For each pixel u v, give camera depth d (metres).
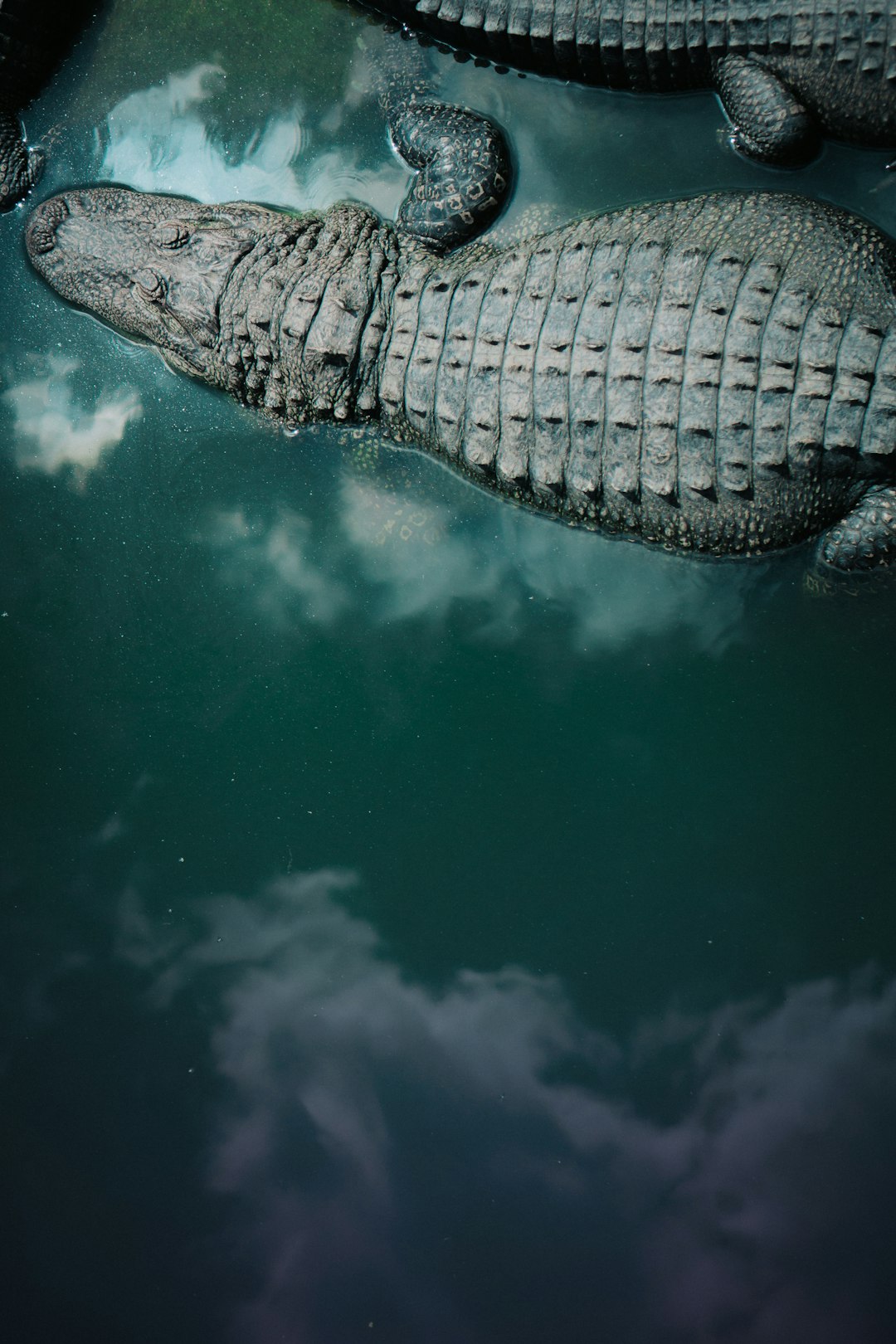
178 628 6.20
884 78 5.55
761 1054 5.36
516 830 5.76
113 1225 5.24
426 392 5.86
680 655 5.88
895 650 5.71
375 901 5.73
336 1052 5.52
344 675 6.04
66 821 5.91
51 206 6.48
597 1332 4.98
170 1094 5.46
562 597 6.02
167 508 6.39
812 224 5.58
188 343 6.32
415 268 6.12
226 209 6.41
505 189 6.25
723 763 5.73
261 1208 5.26
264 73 6.61
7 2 6.21
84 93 6.70
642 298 5.41
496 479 5.93
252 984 5.64
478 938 5.64
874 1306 4.93
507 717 5.89
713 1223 5.13
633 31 5.84
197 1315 5.06
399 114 6.40
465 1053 5.49
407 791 5.86
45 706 6.11
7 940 5.71
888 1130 5.20
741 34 5.70
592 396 5.45
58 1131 5.40
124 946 5.71
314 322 6.02
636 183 6.21
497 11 6.04
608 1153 5.29
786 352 5.19
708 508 5.53
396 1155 5.34
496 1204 5.23
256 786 5.92
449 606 6.08
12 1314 5.07
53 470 6.50
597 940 5.59
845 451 5.24
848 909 5.51
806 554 5.74
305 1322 5.05
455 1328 5.02
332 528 6.27
